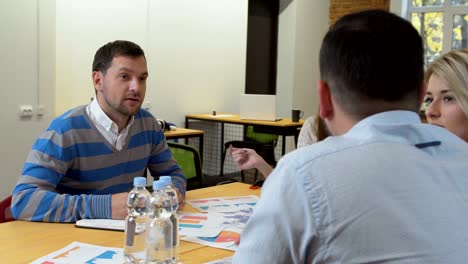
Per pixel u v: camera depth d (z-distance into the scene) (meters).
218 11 6.39
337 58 0.78
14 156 4.40
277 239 0.76
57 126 1.84
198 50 6.17
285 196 0.75
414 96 0.80
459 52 1.68
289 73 7.58
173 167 2.21
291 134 5.56
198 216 1.78
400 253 0.71
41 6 4.47
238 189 2.29
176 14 5.84
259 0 7.37
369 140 0.78
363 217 0.71
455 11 7.38
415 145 0.82
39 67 4.51
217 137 6.52
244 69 6.88
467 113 1.62
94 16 5.00
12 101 4.34
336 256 0.72
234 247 1.45
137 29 5.42
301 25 7.58
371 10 0.81
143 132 2.08
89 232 1.54
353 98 0.79
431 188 0.75
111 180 1.96
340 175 0.74
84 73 4.97
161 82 5.76
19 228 1.57
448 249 0.72
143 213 1.46
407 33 0.77
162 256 1.29
